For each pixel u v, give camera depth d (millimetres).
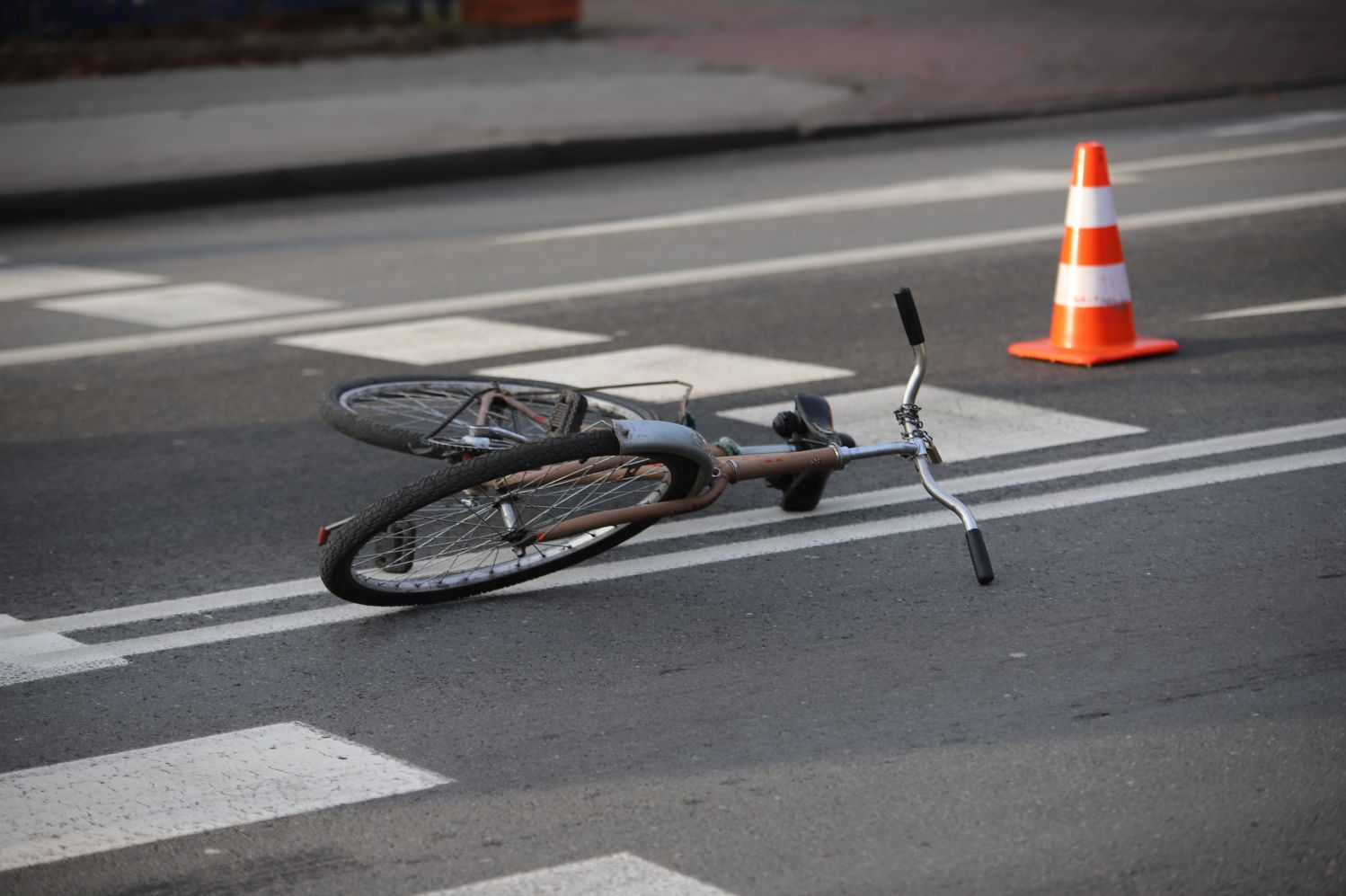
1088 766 5539
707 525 8156
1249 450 8922
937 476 8773
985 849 5047
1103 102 23188
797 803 5375
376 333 12516
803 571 7500
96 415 10633
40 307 13875
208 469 9453
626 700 6215
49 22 28234
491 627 6984
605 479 7164
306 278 14711
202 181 18875
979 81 24766
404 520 6941
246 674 6594
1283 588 7023
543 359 11539
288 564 7883
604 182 19359
